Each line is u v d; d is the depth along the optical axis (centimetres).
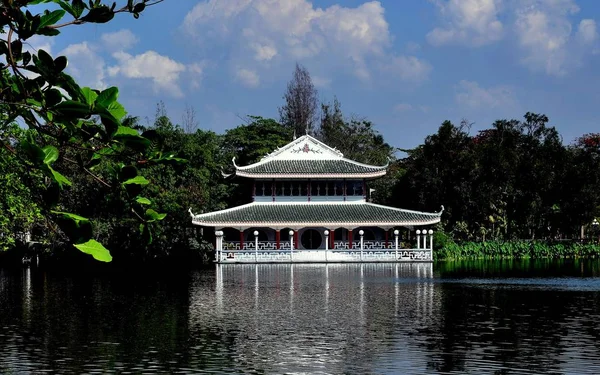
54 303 4819
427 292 5394
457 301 4816
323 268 8131
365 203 9506
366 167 9500
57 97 626
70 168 6956
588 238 11238
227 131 12650
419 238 9412
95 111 632
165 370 2759
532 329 3612
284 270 7825
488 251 10188
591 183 10894
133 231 8688
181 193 9294
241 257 8925
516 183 11100
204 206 9762
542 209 11069
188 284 6203
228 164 11650
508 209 11175
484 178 10888
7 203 4016
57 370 2744
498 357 2956
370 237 9750
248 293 5394
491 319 3966
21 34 637
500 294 5241
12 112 654
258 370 2759
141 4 715
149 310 4422
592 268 8112
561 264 8931
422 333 3525
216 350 3127
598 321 3862
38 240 7588
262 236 9738
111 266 9081
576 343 3231
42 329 3681
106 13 689
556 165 11169
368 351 3094
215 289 5722
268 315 4175
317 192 9494
